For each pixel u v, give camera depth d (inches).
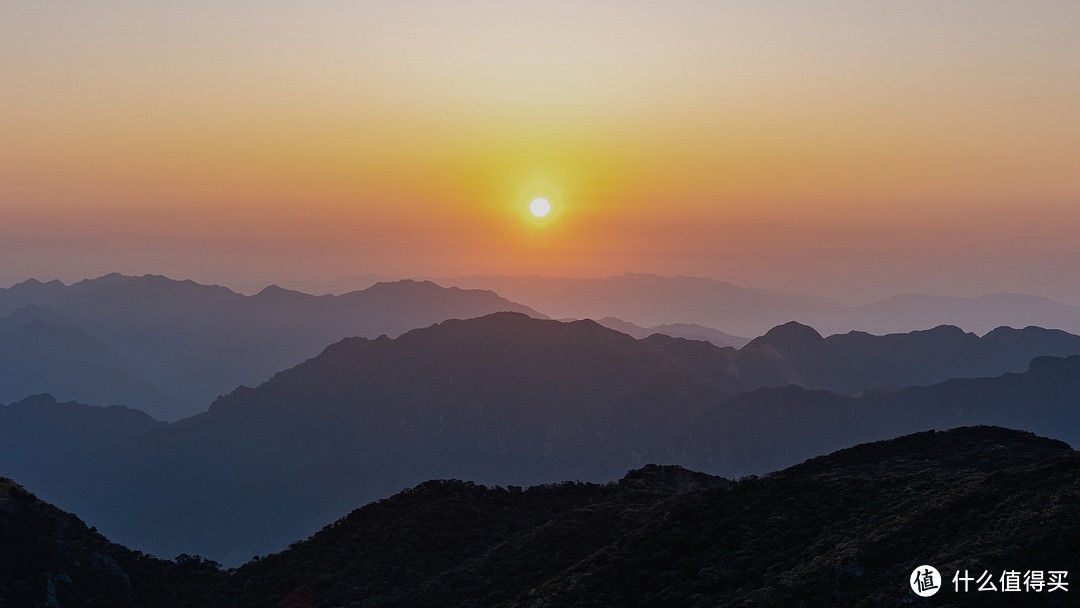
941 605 2180.1
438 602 3422.7
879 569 2497.5
